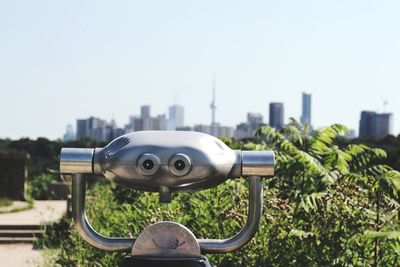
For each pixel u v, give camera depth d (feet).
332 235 12.05
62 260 19.51
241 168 6.46
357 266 12.07
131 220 16.07
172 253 6.38
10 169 55.11
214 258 12.88
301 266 12.28
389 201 12.44
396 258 11.96
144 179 6.22
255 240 12.66
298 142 17.54
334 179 14.96
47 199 58.23
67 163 6.42
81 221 6.49
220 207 13.98
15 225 36.24
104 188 30.27
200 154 6.18
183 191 6.40
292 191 15.05
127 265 6.37
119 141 6.40
